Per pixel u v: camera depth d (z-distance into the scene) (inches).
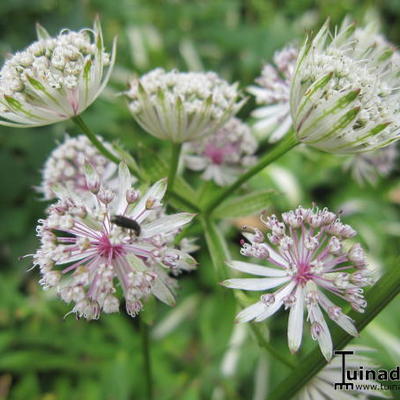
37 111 3.2
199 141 4.1
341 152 3.1
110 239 2.7
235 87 3.8
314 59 3.1
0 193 7.1
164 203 3.6
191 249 3.4
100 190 2.9
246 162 4.3
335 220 2.9
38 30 3.7
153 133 3.7
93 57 3.4
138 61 8.9
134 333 6.8
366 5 9.7
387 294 2.7
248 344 6.4
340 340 2.9
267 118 4.2
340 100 2.9
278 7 10.5
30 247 6.9
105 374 6.3
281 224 2.9
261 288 2.8
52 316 6.5
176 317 7.0
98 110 7.8
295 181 7.6
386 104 3.2
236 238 7.0
